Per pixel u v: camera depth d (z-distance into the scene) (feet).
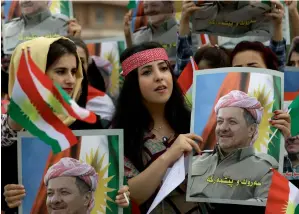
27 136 18.71
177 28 25.43
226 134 19.11
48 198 18.48
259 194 18.58
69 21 26.25
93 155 18.67
